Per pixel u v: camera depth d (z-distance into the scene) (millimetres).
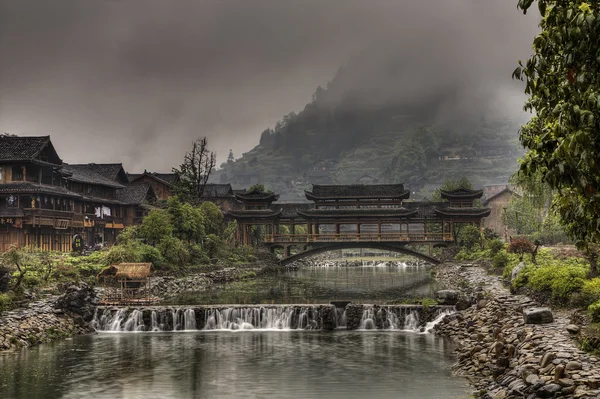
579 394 19781
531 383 22500
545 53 15930
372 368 32719
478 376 29516
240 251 104125
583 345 25141
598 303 28734
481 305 43469
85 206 95812
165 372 32406
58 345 40156
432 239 102812
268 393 28266
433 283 77812
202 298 60031
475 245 96188
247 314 47562
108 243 102688
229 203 139500
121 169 115562
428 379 29938
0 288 46938
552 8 15453
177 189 107125
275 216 109812
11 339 38875
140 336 43938
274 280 86500
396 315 46938
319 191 110125
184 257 84062
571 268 38688
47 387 29375
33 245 77562
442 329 43406
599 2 14289
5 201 77312
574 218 18578
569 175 15180
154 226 81125
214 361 35000
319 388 28891
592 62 14586
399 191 108188
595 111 14102
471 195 105562
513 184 47531
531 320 31969
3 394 28172
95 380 30703
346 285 76375
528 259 58375
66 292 47719
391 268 121375
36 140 81062
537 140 17812
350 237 104812
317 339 42125
